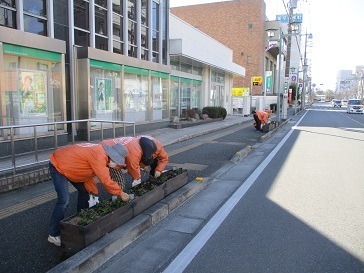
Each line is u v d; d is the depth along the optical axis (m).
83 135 10.59
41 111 8.48
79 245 3.46
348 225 4.52
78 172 3.72
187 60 19.03
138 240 4.04
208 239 4.07
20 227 4.29
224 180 7.04
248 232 4.29
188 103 21.02
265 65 51.53
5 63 7.56
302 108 51.97
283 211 5.07
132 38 13.74
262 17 46.66
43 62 8.49
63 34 10.32
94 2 11.38
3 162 6.78
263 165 8.60
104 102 11.46
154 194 4.88
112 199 4.34
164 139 12.45
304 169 8.12
